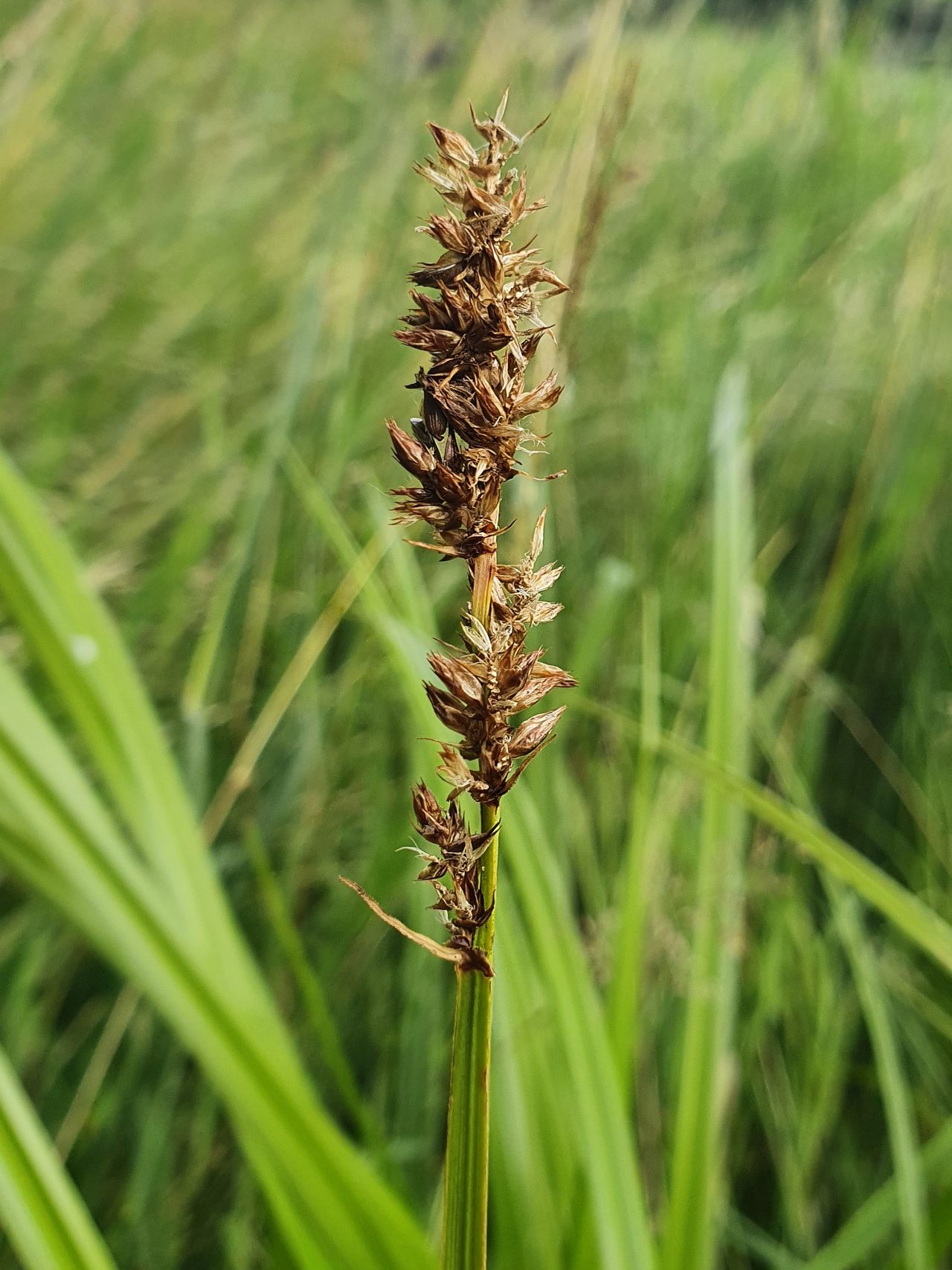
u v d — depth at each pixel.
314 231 0.45
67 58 0.50
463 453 0.09
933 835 0.30
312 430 0.36
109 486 0.39
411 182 0.41
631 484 0.41
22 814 0.15
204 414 0.40
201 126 0.55
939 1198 0.21
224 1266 0.23
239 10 0.62
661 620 0.34
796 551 0.41
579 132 0.26
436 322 0.08
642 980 0.25
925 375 0.42
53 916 0.27
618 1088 0.16
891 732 0.36
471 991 0.10
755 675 0.35
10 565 0.17
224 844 0.31
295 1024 0.26
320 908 0.30
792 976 0.28
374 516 0.24
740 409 0.23
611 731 0.32
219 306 0.46
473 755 0.09
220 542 0.38
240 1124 0.15
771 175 0.51
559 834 0.24
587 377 0.43
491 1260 0.20
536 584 0.09
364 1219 0.15
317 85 0.63
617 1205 0.15
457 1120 0.10
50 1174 0.13
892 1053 0.21
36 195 0.48
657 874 0.26
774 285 0.43
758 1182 0.26
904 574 0.38
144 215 0.50
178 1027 0.15
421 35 0.44
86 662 0.17
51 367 0.43
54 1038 0.28
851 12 0.51
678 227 0.49
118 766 0.17
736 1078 0.23
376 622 0.20
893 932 0.29
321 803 0.30
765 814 0.18
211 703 0.32
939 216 0.40
